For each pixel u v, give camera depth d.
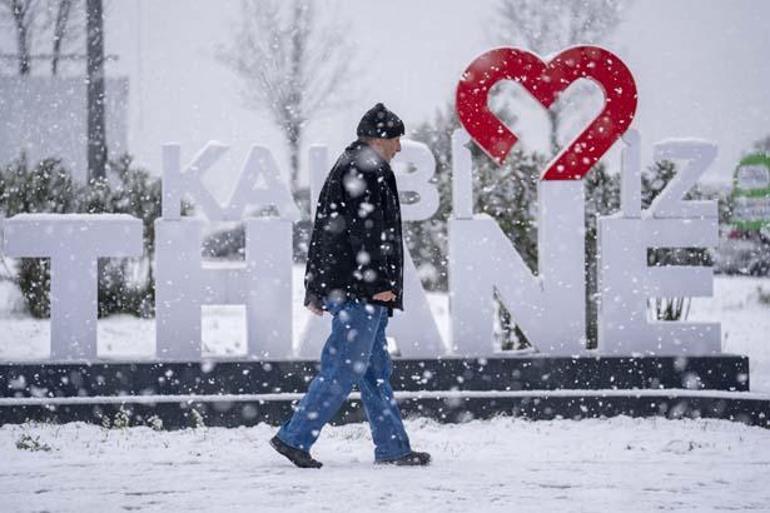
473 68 11.75
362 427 10.54
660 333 11.91
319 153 11.62
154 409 10.75
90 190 22.11
